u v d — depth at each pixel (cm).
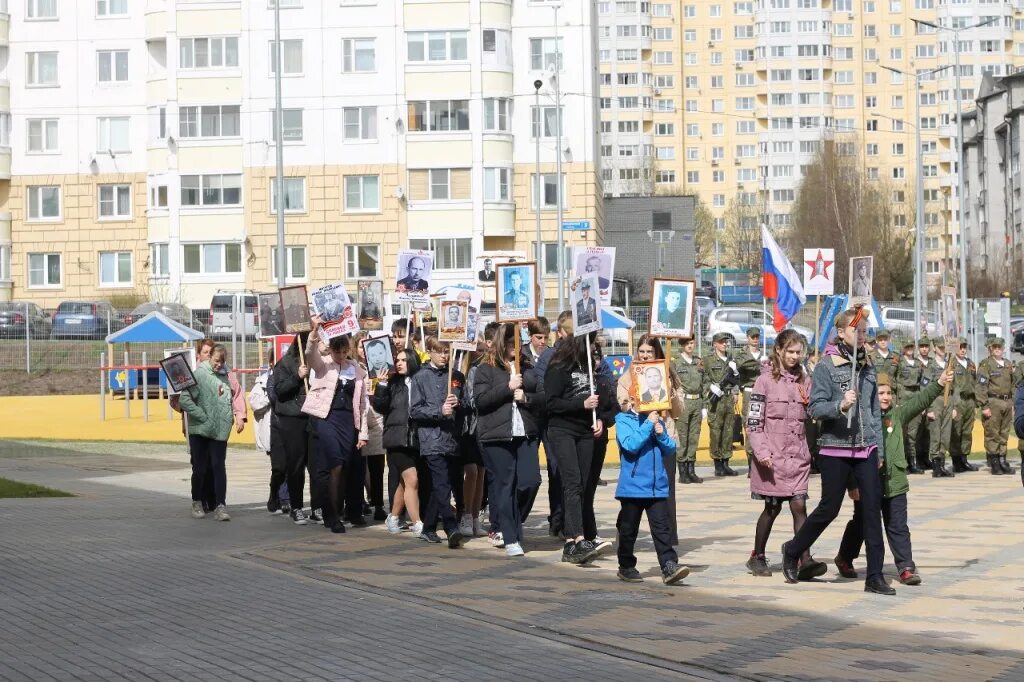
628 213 8081
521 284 1342
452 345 1400
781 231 12388
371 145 6372
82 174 6581
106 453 2884
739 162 15025
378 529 1578
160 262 6450
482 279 4600
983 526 1586
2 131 6594
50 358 4625
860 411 1140
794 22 14900
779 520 1650
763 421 1209
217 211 6412
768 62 14900
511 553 1352
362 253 6378
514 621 1017
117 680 823
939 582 1194
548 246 6419
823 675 842
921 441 2380
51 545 1430
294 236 6397
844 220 9856
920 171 5247
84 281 6575
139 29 6562
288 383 1612
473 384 1371
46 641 941
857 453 1141
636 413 1181
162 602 1095
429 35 6362
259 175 6381
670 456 1200
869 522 1142
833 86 15000
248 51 6381
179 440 3219
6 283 6575
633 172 14600
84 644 930
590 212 6425
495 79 6353
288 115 6394
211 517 1689
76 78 6588
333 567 1284
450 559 1334
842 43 15000
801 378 1218
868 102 15025
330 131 6378
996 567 1276
